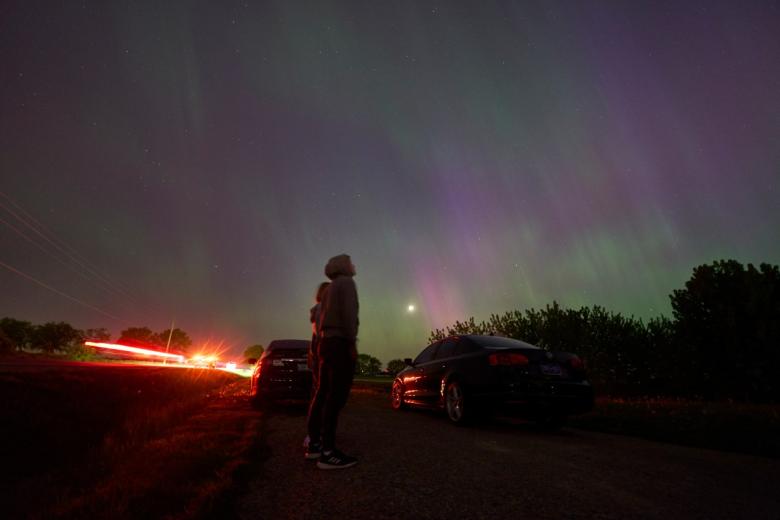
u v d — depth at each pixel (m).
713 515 2.76
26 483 4.24
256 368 9.13
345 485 3.24
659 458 4.45
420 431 5.84
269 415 7.43
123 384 11.83
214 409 8.32
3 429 7.00
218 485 2.99
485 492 3.11
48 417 7.89
